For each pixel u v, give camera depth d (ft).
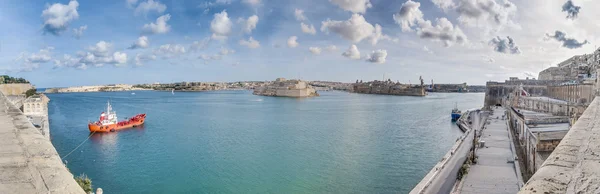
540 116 163.73
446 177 121.60
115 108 580.71
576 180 14.89
